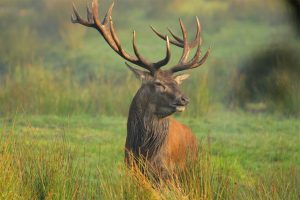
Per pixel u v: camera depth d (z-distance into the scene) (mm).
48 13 74000
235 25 76812
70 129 40844
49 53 67750
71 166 25562
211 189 24812
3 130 27078
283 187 26078
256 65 56969
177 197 24062
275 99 49781
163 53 67875
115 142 38500
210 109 48250
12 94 46344
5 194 23375
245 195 26078
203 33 75062
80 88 49750
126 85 49375
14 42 66312
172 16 80812
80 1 77875
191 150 28000
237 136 41188
